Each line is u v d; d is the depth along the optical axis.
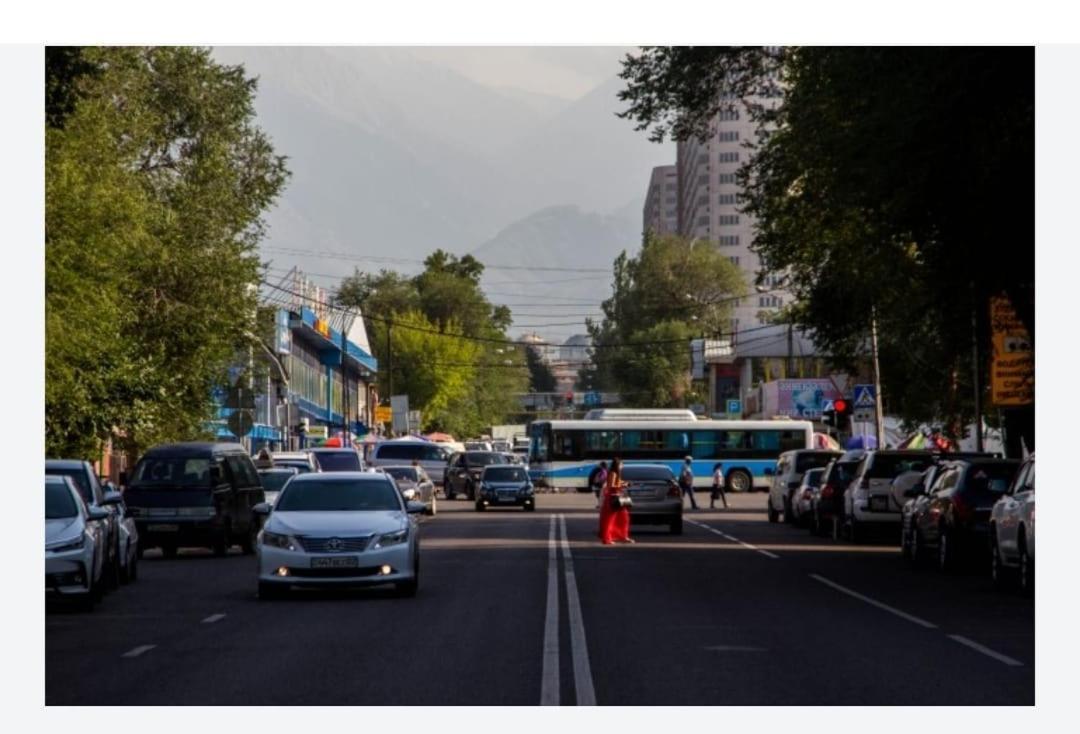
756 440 91.88
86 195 35.06
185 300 51.94
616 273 161.88
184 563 36.81
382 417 107.00
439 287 180.25
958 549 30.81
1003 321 31.72
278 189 57.06
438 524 55.91
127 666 16.34
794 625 20.56
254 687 14.59
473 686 14.57
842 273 42.00
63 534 23.08
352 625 20.78
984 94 24.97
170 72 55.91
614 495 42.72
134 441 51.41
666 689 14.30
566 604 23.94
